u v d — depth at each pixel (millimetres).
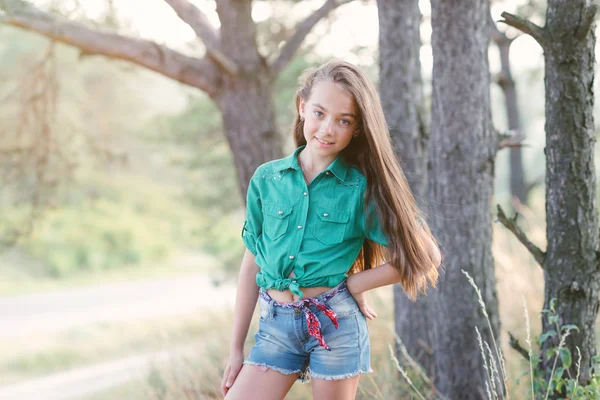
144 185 26547
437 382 3361
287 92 8523
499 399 3209
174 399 4113
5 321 16656
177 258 28812
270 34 7105
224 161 10273
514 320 4395
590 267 2602
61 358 12164
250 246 2342
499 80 8242
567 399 2545
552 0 2523
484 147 3176
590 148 2578
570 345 2637
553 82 2572
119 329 14539
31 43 14859
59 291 22156
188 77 4965
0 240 6855
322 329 2174
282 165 2287
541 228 5199
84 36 4625
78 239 25953
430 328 3797
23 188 6621
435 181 3238
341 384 2191
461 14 3098
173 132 10047
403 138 3812
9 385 10375
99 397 6980
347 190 2219
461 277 3180
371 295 4848
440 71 3168
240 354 2342
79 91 15141
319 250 2178
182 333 6266
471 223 3170
